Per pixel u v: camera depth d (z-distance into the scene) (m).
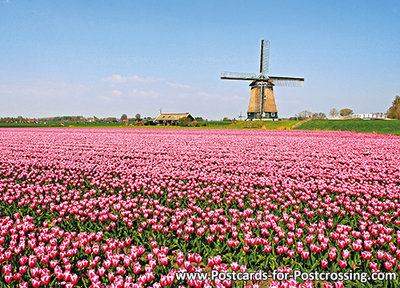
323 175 11.49
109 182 10.84
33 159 15.70
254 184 10.12
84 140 27.19
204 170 13.33
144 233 6.48
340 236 5.87
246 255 5.55
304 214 7.66
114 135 34.19
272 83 68.12
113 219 7.10
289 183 9.94
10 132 41.66
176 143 24.25
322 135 33.62
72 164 14.30
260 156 16.77
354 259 5.35
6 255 5.21
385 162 14.59
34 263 4.99
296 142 24.69
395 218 7.34
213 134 36.66
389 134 34.28
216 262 4.91
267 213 7.20
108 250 5.55
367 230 6.71
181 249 6.00
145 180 10.82
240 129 53.03
